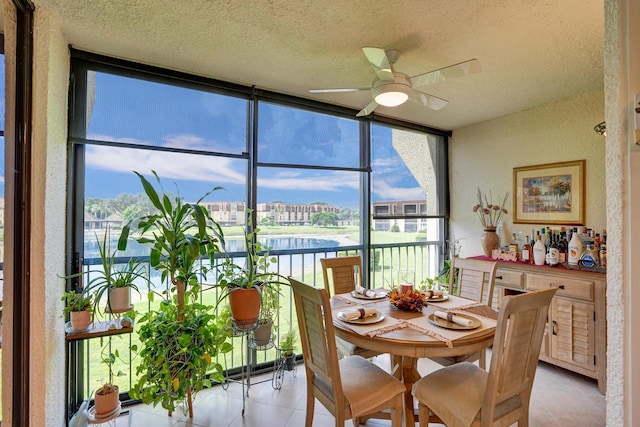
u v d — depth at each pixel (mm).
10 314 1511
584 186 2889
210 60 2262
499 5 1644
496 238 3375
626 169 597
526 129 3320
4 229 1503
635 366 584
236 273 2430
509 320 1432
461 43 2016
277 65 2338
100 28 1868
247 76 2512
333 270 2703
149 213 2361
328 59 2244
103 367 2348
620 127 606
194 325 2018
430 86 2701
